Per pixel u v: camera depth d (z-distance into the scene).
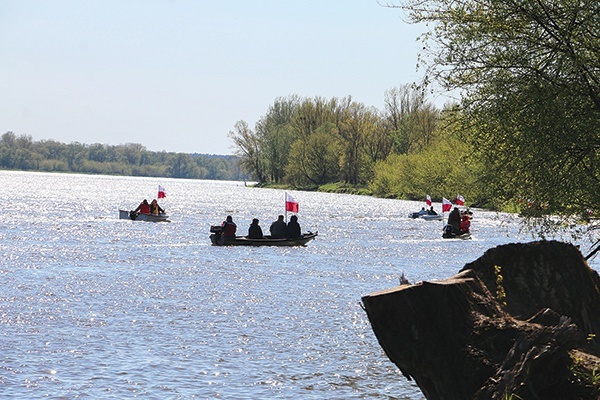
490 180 32.16
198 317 45.09
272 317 45.50
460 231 111.38
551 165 29.94
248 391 29.28
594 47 28.03
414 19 30.78
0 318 43.09
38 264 71.81
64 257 78.69
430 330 14.91
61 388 29.28
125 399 28.09
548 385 13.88
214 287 58.84
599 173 29.34
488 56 29.95
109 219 142.12
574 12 27.75
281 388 29.75
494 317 14.91
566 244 16.48
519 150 30.27
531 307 15.86
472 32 29.06
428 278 66.88
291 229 96.25
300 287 59.81
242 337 39.28
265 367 32.97
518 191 31.30
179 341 38.03
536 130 29.34
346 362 34.03
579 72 28.42
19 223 125.56
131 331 40.41
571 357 14.17
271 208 195.50
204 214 167.12
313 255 86.62
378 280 65.38
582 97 29.47
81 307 47.88
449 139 34.94
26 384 29.69
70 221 134.00
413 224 143.75
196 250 90.38
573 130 29.12
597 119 28.88
